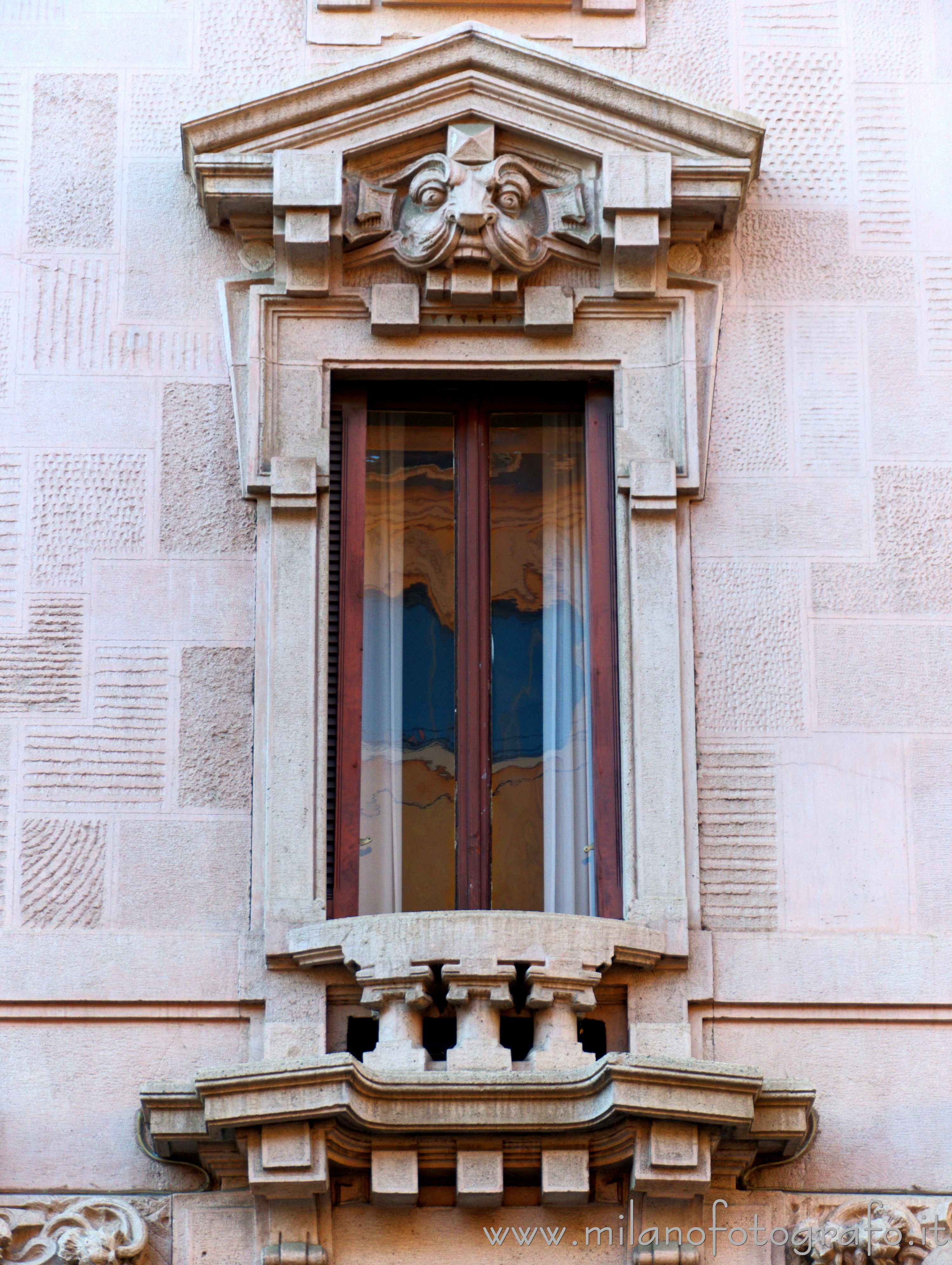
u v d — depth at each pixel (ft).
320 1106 39.34
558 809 45.37
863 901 43.78
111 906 43.32
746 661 45.37
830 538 46.24
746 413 47.06
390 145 47.57
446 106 47.57
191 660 45.09
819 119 49.37
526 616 46.65
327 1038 42.57
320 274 47.03
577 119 47.42
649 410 46.83
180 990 42.65
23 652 45.03
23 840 43.75
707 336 47.39
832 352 47.57
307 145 47.24
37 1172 41.55
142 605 45.39
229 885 43.57
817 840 44.19
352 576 46.19
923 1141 42.16
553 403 47.80
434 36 47.57
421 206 47.24
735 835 44.19
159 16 49.67
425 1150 40.63
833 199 48.75
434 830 45.14
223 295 47.32
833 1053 42.73
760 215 48.49
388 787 45.34
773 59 49.75
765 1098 40.81
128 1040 42.47
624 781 44.52
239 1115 39.45
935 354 47.73
